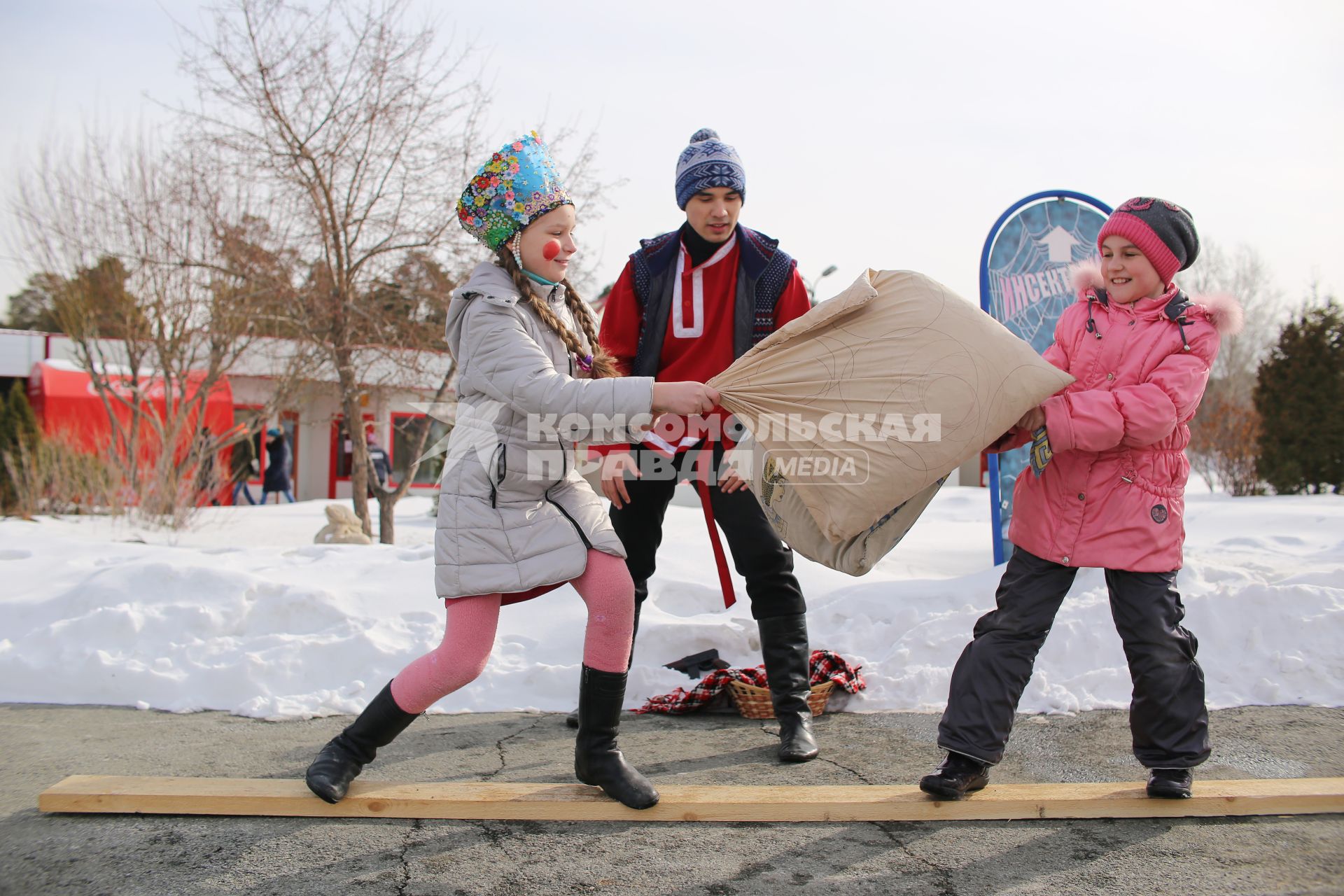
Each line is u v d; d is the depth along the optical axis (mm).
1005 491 5871
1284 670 3777
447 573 2555
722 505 3377
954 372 2615
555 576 2551
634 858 2355
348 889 2189
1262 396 17844
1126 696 3760
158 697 3986
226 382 14680
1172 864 2264
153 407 12344
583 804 2611
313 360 11656
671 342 3424
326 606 4594
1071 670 3973
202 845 2438
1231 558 5465
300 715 3770
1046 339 6191
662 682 4102
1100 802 2572
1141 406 2516
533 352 2541
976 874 2232
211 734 3525
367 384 11055
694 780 2988
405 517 15719
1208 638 4008
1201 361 2580
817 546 2922
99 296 12750
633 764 3158
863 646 4480
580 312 2900
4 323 27703
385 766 3135
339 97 10602
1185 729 2574
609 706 2664
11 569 5609
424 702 2631
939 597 4758
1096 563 2607
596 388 2502
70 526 10969
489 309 2582
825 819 2578
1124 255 2674
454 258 10875
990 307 6188
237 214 11109
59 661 4133
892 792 2672
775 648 3311
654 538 3545
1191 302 2678
